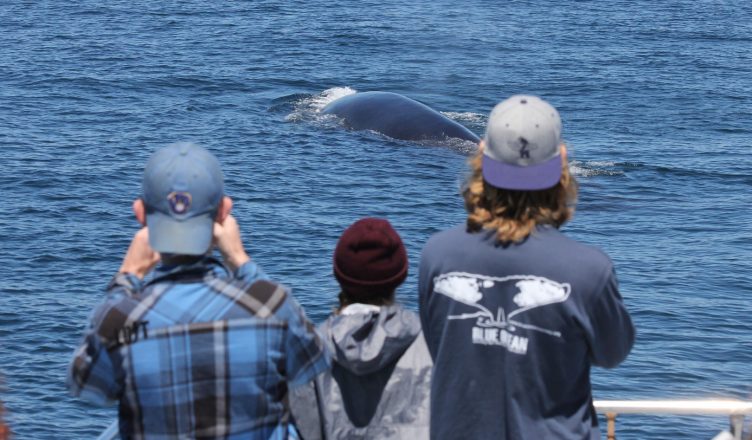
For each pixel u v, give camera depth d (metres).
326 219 33.41
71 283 27.30
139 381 6.25
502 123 6.51
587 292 6.38
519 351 6.46
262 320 6.32
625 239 32.62
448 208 35.16
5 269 28.12
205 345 6.25
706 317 25.78
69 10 85.50
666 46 75.94
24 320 24.75
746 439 8.22
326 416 7.16
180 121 47.53
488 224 6.58
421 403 7.13
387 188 37.16
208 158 6.53
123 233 31.45
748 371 22.59
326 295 26.62
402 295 26.59
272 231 31.91
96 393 6.39
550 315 6.40
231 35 74.56
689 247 31.75
